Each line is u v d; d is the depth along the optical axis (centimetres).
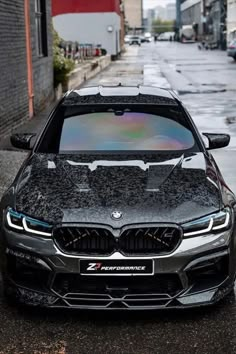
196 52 5362
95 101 545
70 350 357
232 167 843
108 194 391
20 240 378
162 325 387
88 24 4275
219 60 3838
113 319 395
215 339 369
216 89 1977
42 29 1504
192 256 370
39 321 393
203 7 8806
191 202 385
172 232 368
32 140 575
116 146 494
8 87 1069
